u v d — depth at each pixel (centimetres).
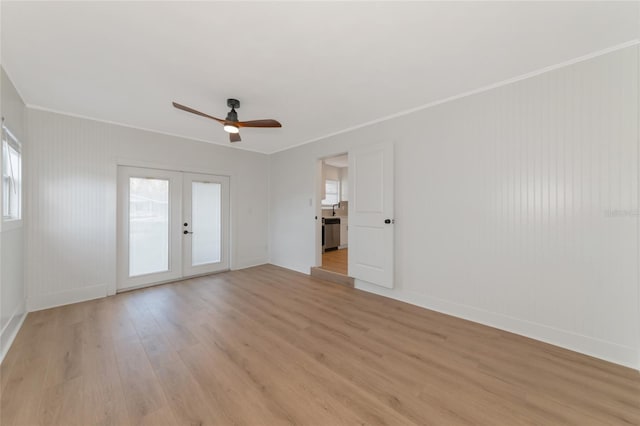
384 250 342
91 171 344
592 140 211
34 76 239
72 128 330
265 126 285
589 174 212
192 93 274
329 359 208
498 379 184
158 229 411
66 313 296
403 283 334
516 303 250
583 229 216
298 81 251
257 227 539
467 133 277
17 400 161
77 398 164
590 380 183
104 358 207
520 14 165
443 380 183
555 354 215
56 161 319
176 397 165
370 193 359
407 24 174
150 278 402
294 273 479
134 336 243
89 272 342
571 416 152
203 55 209
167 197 420
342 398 166
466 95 277
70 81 249
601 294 209
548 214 232
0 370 191
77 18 167
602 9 160
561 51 206
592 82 210
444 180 296
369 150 360
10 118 245
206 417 150
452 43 195
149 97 283
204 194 466
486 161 265
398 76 243
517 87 246
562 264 226
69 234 328
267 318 285
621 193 200
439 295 302
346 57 212
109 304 324
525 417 151
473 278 277
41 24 172
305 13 164
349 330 257
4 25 172
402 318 285
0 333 215
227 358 208
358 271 376
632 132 196
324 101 297
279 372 191
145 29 178
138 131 384
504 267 256
